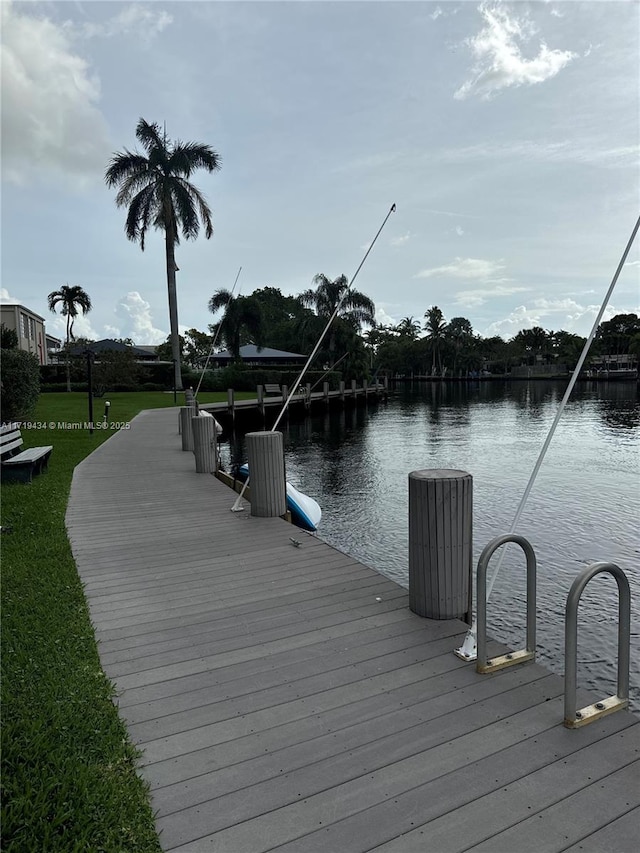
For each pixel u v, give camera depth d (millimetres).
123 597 4184
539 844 1927
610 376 91625
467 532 3684
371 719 2635
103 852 1904
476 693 2840
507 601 6180
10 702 2717
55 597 4094
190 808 2109
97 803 2109
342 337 45594
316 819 2049
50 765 2305
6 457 9406
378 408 37250
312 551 5242
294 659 3213
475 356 101938
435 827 2006
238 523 6312
